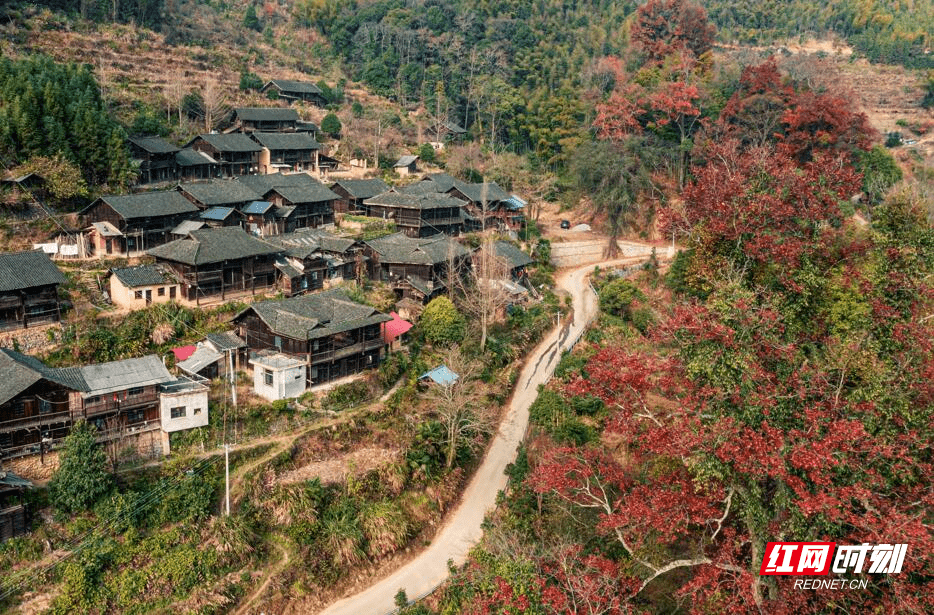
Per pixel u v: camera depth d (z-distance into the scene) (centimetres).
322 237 5800
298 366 4228
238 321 4556
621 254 8044
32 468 3334
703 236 3988
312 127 8888
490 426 4719
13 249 4850
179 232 5338
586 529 3506
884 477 2473
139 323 4344
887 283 3039
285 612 3328
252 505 3647
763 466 2312
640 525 2744
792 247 3247
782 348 2666
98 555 3125
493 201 7669
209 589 3241
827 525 2328
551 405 4575
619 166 8006
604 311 6294
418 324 5406
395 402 4575
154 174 6475
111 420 3566
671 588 3169
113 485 3381
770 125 7925
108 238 5084
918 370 2744
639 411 2959
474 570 3416
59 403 3425
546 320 6072
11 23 7938
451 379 4716
